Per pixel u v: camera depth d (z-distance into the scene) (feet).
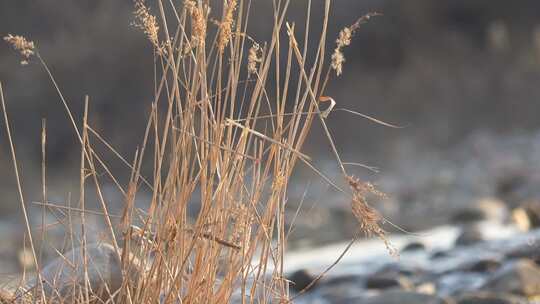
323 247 38.11
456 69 97.19
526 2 112.06
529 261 24.17
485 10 105.81
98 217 46.06
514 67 98.27
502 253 26.96
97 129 71.36
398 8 99.35
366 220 13.50
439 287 24.35
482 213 40.81
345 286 24.94
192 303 13.52
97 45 75.61
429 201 52.42
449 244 32.86
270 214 13.83
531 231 31.58
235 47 13.60
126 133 71.20
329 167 70.49
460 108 91.35
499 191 53.31
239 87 48.60
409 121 87.76
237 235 13.82
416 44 98.68
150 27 13.51
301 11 88.69
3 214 53.26
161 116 54.65
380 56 96.22
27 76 73.87
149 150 57.36
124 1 79.56
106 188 60.80
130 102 73.77
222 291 13.71
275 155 13.67
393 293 21.03
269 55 13.56
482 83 95.09
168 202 13.46
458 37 102.27
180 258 13.47
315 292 24.80
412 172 67.87
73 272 14.46
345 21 92.79
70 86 74.08
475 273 25.30
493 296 20.97
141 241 13.73
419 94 91.56
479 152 75.66
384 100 89.86
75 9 78.38
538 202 40.81
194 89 13.33
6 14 78.07
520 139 80.94
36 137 71.20
